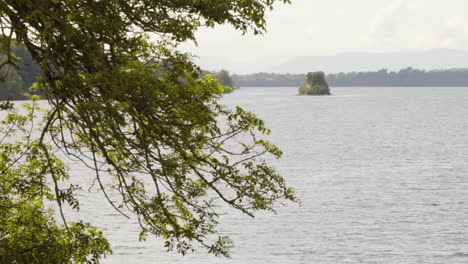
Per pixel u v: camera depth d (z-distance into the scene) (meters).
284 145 169.62
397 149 161.25
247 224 69.88
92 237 19.80
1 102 16.50
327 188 96.75
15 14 14.27
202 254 58.12
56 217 69.44
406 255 59.22
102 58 14.63
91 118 15.43
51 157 18.92
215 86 15.95
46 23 13.77
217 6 14.82
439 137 199.12
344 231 68.56
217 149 16.58
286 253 59.59
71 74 14.79
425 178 109.25
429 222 73.31
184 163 16.62
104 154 15.70
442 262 57.28
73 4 14.16
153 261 55.47
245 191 17.00
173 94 15.23
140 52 15.65
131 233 64.56
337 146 168.62
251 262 56.47
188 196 16.70
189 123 16.52
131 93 14.98
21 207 19.09
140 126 15.64
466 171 119.06
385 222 73.19
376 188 97.50
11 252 17.83
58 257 18.33
